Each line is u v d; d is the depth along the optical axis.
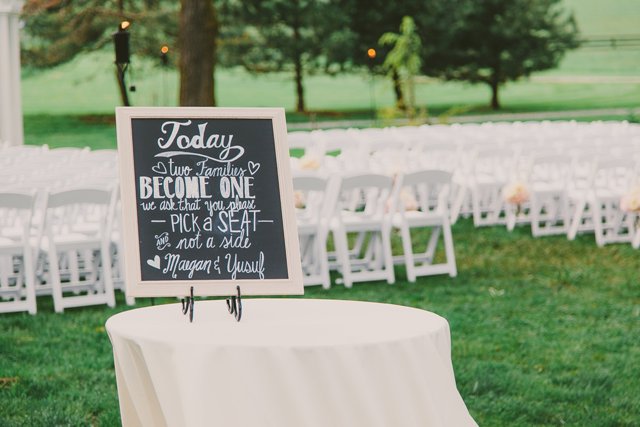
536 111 43.84
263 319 3.71
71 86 48.62
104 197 8.45
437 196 14.05
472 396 6.15
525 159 13.43
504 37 42.72
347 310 3.90
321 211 9.60
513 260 10.95
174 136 3.75
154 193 3.68
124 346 3.46
